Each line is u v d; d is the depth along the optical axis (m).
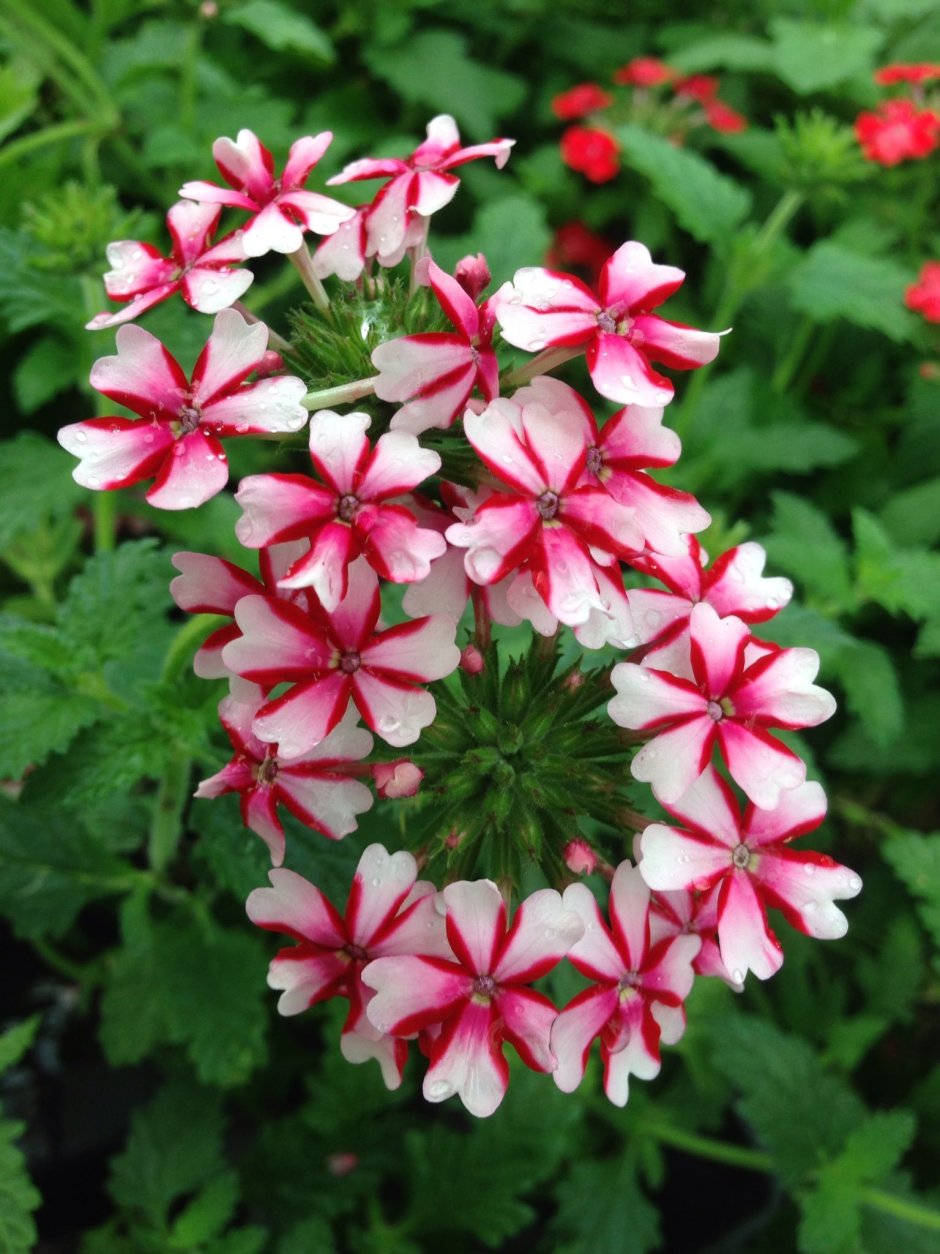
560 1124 0.15
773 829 0.09
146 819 0.16
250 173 0.10
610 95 0.26
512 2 0.25
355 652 0.09
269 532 0.08
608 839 0.16
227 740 0.13
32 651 0.12
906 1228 0.16
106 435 0.09
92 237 0.15
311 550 0.08
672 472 0.20
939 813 0.23
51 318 0.16
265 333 0.09
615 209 0.25
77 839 0.15
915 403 0.23
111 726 0.12
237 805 0.12
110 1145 0.18
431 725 0.10
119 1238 0.16
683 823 0.09
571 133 0.24
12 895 0.15
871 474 0.23
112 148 0.21
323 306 0.11
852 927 0.21
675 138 0.25
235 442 0.18
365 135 0.23
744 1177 0.19
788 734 0.14
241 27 0.24
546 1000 0.09
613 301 0.09
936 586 0.17
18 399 0.21
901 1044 0.21
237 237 0.10
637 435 0.09
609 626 0.09
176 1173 0.15
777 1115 0.16
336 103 0.23
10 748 0.12
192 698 0.12
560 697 0.11
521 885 0.10
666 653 0.10
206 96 0.21
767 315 0.24
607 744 0.11
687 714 0.09
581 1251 0.16
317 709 0.09
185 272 0.10
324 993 0.10
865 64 0.23
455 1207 0.15
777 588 0.10
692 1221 0.18
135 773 0.12
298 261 0.11
